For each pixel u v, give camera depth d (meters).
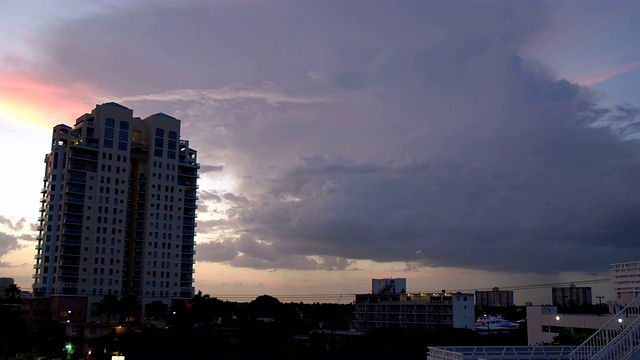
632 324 29.20
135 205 195.50
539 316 78.19
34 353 35.09
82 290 175.25
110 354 140.75
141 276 190.50
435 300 165.75
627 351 28.97
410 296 174.00
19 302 172.50
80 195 181.75
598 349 35.41
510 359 39.28
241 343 142.25
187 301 189.38
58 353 153.38
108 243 182.50
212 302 183.38
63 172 184.38
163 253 195.50
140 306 175.75
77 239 178.25
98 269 179.25
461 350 41.59
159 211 196.88
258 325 153.25
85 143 184.12
